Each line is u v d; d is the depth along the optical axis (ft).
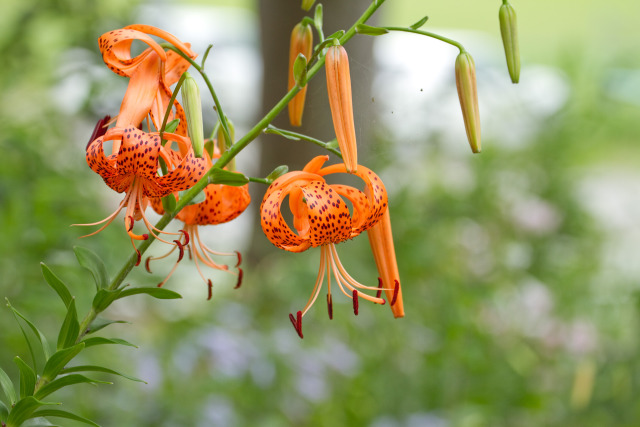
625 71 22.77
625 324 13.19
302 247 5.57
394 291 5.66
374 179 5.53
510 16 5.47
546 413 12.04
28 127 11.21
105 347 10.19
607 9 56.18
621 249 15.75
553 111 17.38
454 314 12.38
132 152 4.97
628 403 11.96
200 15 35.60
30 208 9.81
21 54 13.75
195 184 5.15
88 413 9.32
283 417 10.68
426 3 59.00
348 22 14.26
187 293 13.17
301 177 5.39
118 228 10.61
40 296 9.36
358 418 11.22
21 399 4.91
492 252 14.20
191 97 4.87
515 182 16.29
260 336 11.22
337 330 12.20
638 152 27.37
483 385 12.00
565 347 12.64
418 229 13.71
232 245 16.31
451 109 14.84
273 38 15.81
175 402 9.90
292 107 5.98
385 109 13.50
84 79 12.55
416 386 11.68
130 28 5.19
